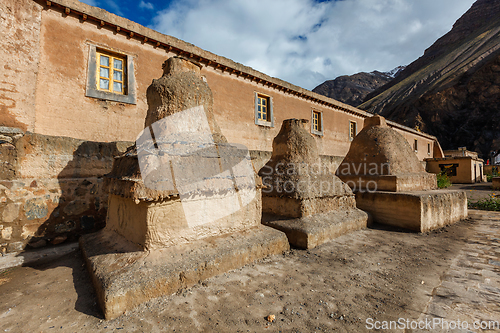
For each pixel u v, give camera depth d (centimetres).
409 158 566
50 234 370
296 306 211
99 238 315
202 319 191
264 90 926
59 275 264
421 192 514
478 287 243
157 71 638
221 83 797
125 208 283
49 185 372
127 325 183
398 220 470
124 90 588
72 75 511
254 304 212
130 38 596
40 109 471
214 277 252
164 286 218
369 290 239
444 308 208
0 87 407
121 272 213
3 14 417
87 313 198
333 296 228
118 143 444
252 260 295
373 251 347
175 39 664
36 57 456
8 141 341
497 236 421
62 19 505
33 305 211
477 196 975
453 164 1822
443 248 362
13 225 342
